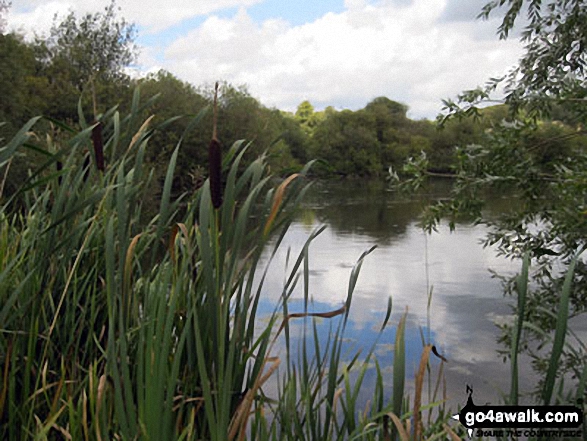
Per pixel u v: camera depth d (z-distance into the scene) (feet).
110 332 3.39
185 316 4.14
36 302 4.49
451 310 24.98
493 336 20.68
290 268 34.73
